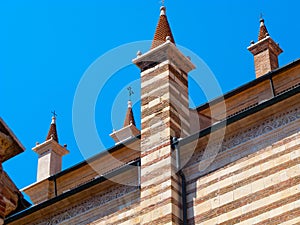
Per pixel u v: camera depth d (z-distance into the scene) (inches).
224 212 906.7
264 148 920.3
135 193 997.8
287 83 1098.1
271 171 895.7
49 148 1347.2
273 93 1069.1
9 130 616.1
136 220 974.4
